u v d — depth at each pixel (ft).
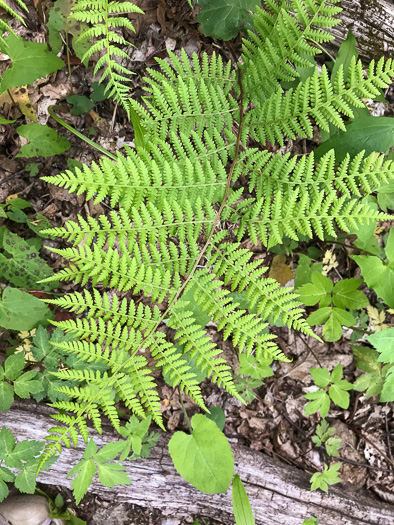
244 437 2.54
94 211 2.34
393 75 1.46
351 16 2.26
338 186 1.48
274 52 1.60
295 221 1.47
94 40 2.19
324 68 1.52
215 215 1.51
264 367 2.30
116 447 1.99
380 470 2.65
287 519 2.32
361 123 1.83
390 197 2.20
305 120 1.56
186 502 2.27
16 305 1.97
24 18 2.19
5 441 1.88
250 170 1.63
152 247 1.41
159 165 1.52
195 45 2.38
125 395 1.31
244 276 1.44
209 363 1.37
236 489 1.76
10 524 2.18
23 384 1.95
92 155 2.32
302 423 2.64
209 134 1.67
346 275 2.66
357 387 2.58
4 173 2.25
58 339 2.02
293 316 1.40
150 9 2.29
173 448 1.74
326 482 2.37
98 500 2.31
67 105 2.30
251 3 2.09
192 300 1.94
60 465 2.11
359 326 2.66
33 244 2.20
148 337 1.37
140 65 2.34
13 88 2.17
